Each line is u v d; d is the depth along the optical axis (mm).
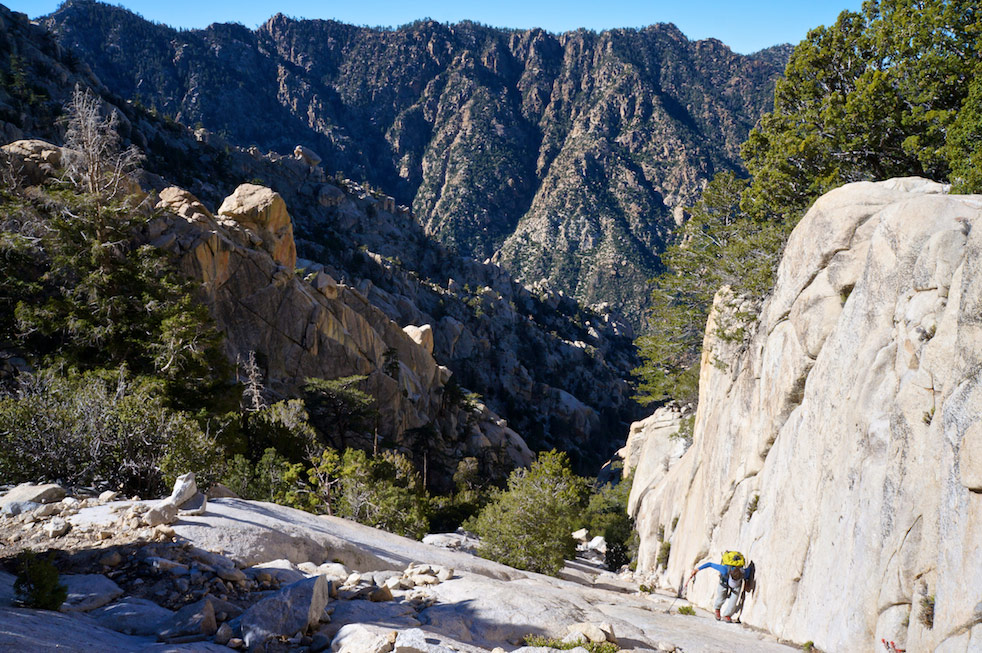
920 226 11734
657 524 34656
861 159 34438
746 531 16828
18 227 42344
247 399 59969
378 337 88312
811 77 37094
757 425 17781
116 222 40094
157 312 37719
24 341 40656
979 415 8031
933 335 10328
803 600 12328
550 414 175625
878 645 9633
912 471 9789
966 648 7543
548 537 25219
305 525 11328
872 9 35000
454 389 103500
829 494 12500
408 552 12195
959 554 7980
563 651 6750
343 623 6980
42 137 132125
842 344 13391
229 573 7789
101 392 14867
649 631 9109
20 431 13344
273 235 76438
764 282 23922
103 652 5074
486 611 8328
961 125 24766
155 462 14227
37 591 6016
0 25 155125
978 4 29922
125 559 7867
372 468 34188
